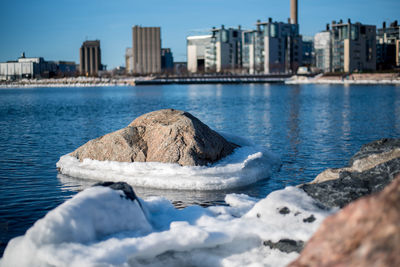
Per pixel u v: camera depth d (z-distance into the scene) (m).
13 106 69.19
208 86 174.50
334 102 61.97
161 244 5.98
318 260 3.43
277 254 6.19
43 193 13.91
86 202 6.17
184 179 14.55
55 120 42.44
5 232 10.00
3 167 18.05
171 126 16.03
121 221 6.40
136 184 14.72
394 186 3.42
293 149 22.48
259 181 15.66
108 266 5.37
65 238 5.71
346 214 3.56
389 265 3.00
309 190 7.40
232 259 6.17
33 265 5.50
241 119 40.12
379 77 158.25
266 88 134.75
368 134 28.08
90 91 152.88
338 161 19.17
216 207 8.37
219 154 16.38
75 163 16.69
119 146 16.27
